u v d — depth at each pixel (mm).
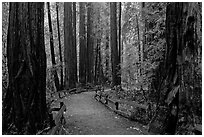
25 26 7715
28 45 7695
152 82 12070
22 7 7730
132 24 24719
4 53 12695
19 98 7516
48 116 8195
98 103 18766
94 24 36156
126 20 25375
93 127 10398
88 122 11422
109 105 16625
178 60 7969
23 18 7711
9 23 7820
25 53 7645
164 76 8641
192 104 7500
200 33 8109
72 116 12914
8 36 7801
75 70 31844
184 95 7723
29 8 7828
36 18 7957
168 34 8461
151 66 11555
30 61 7668
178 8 8062
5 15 14281
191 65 7602
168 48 8484
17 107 7473
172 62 8359
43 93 8125
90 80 36219
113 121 11594
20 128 7383
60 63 23969
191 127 7367
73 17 32500
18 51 7656
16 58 7637
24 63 7621
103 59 41812
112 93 20500
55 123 8172
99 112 14305
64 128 9672
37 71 7875
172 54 8352
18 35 7691
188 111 7582
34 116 7605
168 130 8273
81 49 34406
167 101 8328
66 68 28922
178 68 7973
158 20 11414
